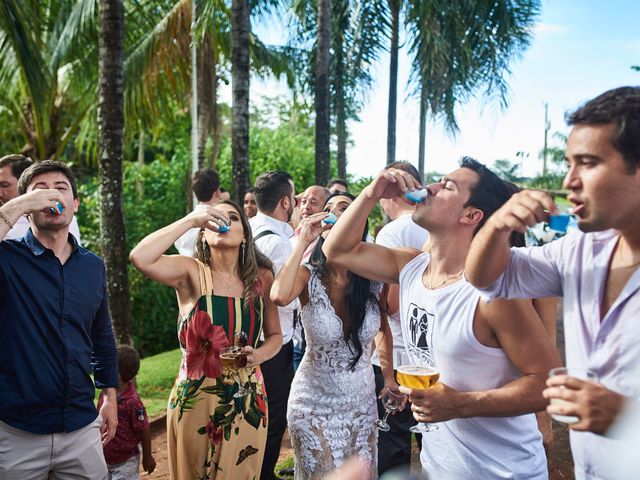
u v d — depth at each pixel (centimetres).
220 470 282
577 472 153
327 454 293
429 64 1135
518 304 185
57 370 263
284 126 1747
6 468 255
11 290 258
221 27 1142
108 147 576
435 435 215
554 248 167
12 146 1388
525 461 205
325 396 294
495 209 206
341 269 292
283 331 394
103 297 296
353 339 290
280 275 288
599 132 130
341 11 1126
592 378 149
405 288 229
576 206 137
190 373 285
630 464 127
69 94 1235
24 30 783
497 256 163
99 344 304
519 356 187
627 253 147
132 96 1131
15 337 257
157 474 432
